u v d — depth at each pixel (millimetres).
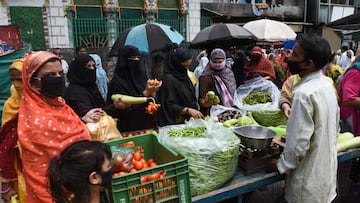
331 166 1909
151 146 2010
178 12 8914
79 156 1086
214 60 3332
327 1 13320
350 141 2332
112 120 2068
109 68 7914
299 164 1899
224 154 1771
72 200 1093
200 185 1741
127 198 1425
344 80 2754
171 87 2871
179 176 1543
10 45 5930
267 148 2049
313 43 1791
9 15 6816
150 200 1479
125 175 1411
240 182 1904
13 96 1999
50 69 1573
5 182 1904
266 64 4699
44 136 1486
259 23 7449
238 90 3459
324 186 1881
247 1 11594
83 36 7805
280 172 1931
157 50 4879
